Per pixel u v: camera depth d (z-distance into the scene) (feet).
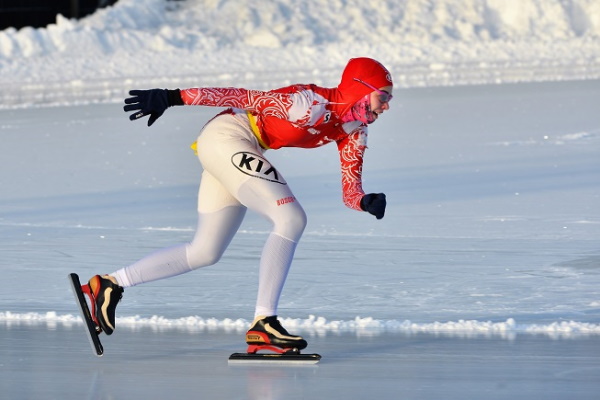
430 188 112.68
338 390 47.50
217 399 46.16
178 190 115.75
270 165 53.42
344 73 53.36
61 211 104.47
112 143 154.92
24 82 250.98
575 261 78.95
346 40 317.63
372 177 120.26
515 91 213.25
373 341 57.21
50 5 342.44
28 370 51.52
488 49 307.58
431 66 274.57
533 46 312.29
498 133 154.92
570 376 49.49
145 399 46.24
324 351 55.16
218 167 53.57
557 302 66.59
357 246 85.81
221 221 54.54
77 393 47.32
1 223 98.68
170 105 52.49
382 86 52.60
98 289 53.47
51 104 209.05
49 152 146.72
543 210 99.66
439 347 55.62
